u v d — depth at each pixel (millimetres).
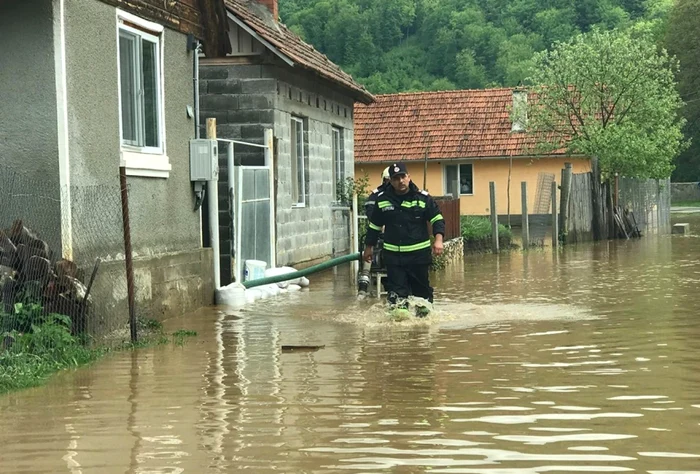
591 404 7082
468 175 41719
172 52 13586
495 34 74875
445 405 7133
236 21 18047
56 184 10516
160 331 11484
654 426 6395
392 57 73750
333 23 72312
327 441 6148
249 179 16141
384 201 12375
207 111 18438
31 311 9594
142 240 12500
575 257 23703
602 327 11180
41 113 10531
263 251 16891
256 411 7055
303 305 14039
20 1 10484
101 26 11406
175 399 7547
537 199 39781
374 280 15094
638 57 36094
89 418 6949
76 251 10680
